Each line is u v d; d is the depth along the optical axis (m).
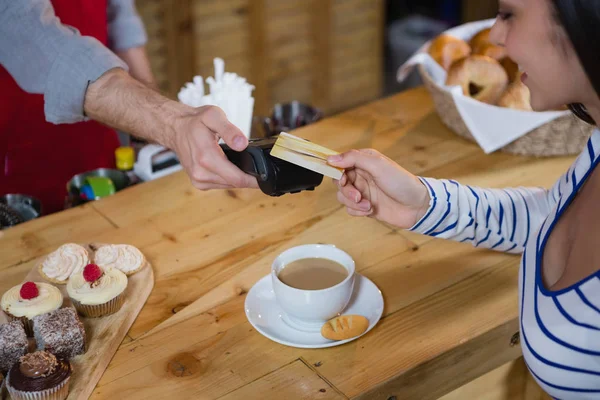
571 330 0.96
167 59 3.37
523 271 1.09
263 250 1.36
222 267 1.31
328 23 3.72
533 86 0.99
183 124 1.24
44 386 0.99
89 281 1.16
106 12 1.92
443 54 1.79
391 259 1.33
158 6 3.21
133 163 1.73
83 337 1.07
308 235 1.40
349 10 3.78
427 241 1.38
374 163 1.16
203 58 3.44
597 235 0.98
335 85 3.96
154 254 1.35
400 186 1.18
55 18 1.50
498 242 1.29
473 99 1.67
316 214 1.48
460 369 1.15
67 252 1.27
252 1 3.43
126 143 2.08
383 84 4.21
